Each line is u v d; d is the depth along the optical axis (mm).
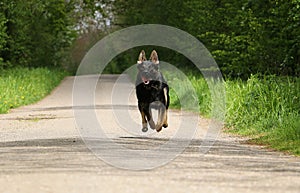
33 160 11344
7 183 8836
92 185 8656
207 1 35719
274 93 19406
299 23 25812
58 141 14734
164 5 50219
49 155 12078
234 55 30484
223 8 34312
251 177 9617
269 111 18578
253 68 29734
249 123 18469
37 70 51250
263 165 11117
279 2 26578
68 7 61812
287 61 27359
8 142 14648
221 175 9758
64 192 8133
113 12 60812
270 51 28531
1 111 24828
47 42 61000
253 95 19984
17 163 10953
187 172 10023
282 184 9000
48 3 53406
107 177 9383
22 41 53500
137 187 8523
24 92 32750
